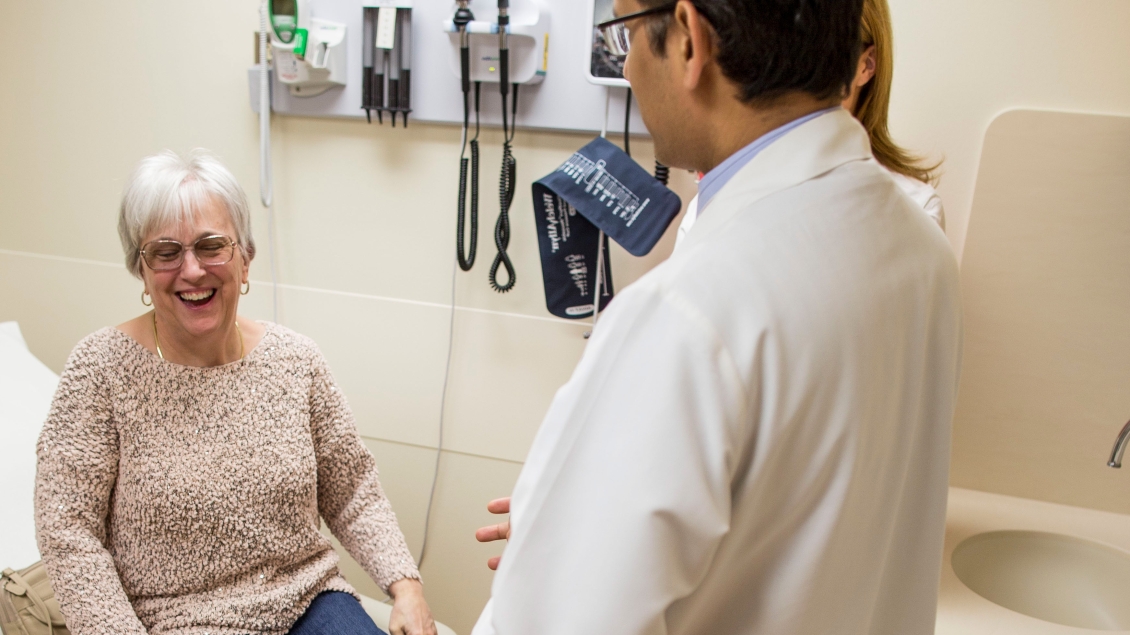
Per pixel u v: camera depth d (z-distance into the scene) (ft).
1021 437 4.85
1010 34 4.42
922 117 4.66
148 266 3.78
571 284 5.16
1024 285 4.65
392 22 5.15
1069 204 4.48
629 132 5.15
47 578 4.16
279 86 5.64
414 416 6.09
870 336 1.78
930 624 2.35
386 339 6.00
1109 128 4.33
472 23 4.93
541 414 5.84
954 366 2.17
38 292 6.71
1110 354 4.59
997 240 4.64
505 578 1.80
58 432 3.74
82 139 6.28
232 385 4.04
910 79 4.62
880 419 1.88
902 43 4.58
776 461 1.75
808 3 1.78
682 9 1.86
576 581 1.68
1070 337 4.64
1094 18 4.29
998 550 4.59
